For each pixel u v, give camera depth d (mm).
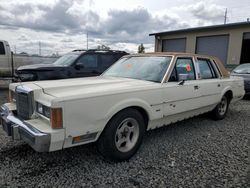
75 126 2906
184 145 4160
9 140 4203
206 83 4961
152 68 4355
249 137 4637
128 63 4879
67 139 2883
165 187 2820
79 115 2928
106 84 3680
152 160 3537
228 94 6031
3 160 3447
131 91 3465
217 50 18703
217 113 5777
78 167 3281
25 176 3014
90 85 3525
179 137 4582
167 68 4191
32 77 7656
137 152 3814
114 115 3309
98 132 3164
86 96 2980
